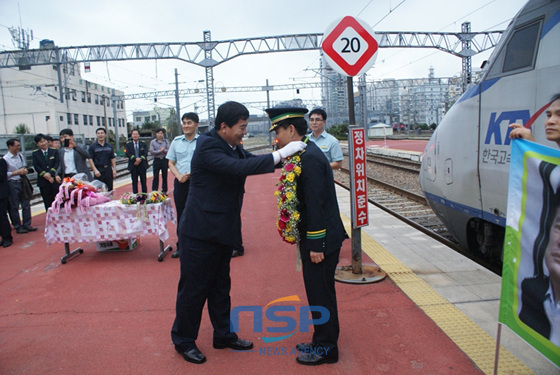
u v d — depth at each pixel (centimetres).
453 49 2773
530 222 243
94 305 425
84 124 5531
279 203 302
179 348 321
